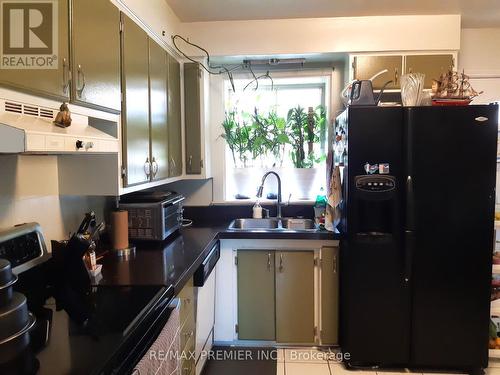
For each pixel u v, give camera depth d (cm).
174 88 267
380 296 235
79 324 119
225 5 254
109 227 214
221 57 290
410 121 224
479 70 304
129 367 107
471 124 224
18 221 159
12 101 111
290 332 269
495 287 253
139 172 199
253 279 269
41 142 100
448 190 226
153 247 220
